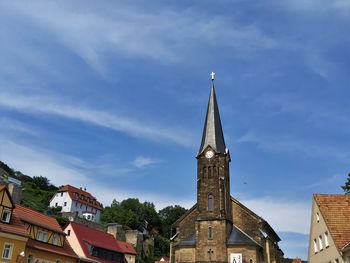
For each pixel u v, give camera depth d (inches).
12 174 6092.5
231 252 2357.3
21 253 1888.5
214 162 2620.6
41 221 2337.6
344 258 1553.9
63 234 2445.9
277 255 3038.9
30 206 3681.1
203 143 2736.2
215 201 2504.9
